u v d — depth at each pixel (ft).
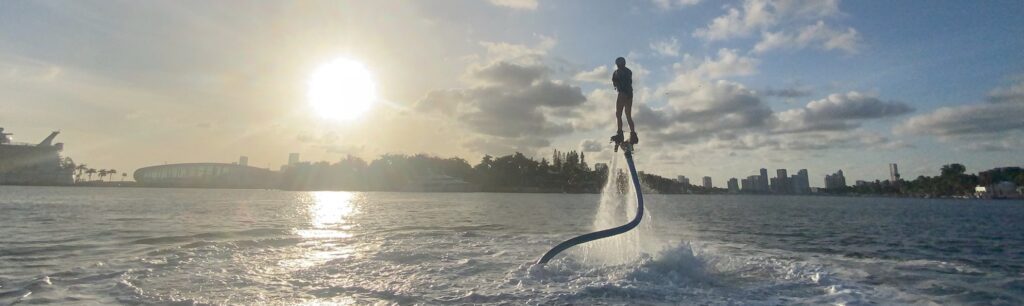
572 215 134.21
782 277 34.76
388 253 46.09
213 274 34.42
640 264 36.27
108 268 36.14
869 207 277.64
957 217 153.28
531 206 217.97
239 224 84.17
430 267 38.32
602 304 26.86
